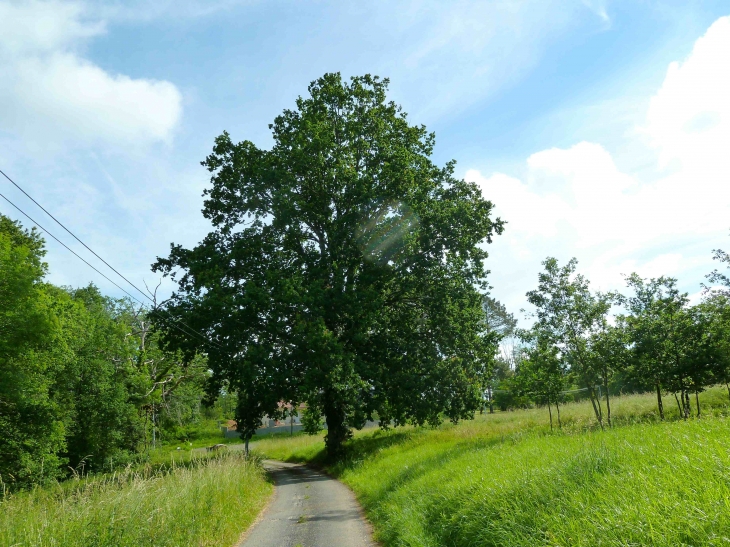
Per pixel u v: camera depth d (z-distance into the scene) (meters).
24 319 25.78
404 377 27.44
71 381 33.56
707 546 3.72
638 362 18.02
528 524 6.08
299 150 28.05
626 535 4.34
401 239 26.88
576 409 27.84
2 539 7.32
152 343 44.94
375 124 30.52
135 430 36.44
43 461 26.00
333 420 31.98
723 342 17.45
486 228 28.67
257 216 30.45
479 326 30.05
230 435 75.12
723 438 6.31
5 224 35.72
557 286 19.00
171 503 9.94
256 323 27.42
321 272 27.67
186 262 30.17
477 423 32.53
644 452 6.74
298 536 10.59
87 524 7.83
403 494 11.83
